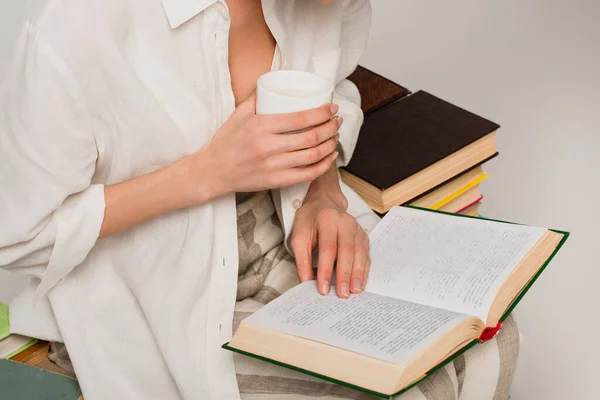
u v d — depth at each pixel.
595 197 2.68
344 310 1.40
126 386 1.54
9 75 1.35
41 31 1.32
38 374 1.54
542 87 3.14
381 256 1.57
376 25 3.45
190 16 1.42
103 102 1.40
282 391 1.48
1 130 1.37
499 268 1.46
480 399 1.58
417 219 1.67
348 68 1.95
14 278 2.27
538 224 2.57
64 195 1.39
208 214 1.49
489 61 3.28
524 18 3.54
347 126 1.88
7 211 1.40
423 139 2.06
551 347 2.19
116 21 1.39
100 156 1.45
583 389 2.09
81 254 1.45
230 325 1.52
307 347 1.30
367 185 1.92
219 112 1.52
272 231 1.70
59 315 1.54
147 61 1.44
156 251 1.54
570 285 2.38
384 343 1.28
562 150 2.86
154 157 1.49
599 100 3.08
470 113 2.17
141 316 1.58
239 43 1.64
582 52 3.34
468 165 2.09
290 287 1.67
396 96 2.26
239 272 1.63
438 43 3.37
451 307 1.40
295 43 1.75
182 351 1.50
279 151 1.39
